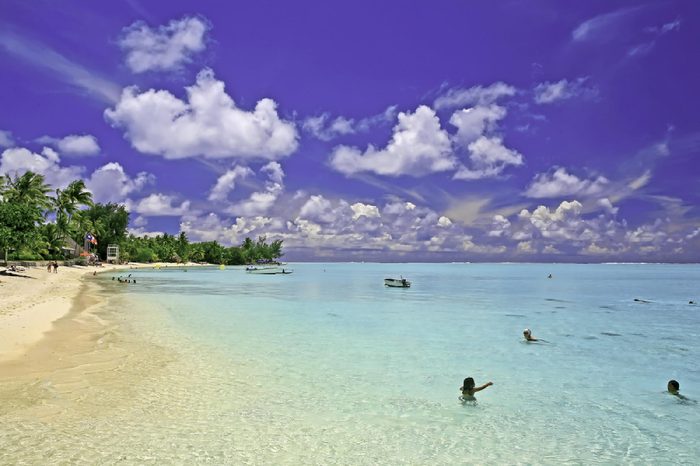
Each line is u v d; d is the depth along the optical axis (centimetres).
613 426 1092
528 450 953
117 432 977
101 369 1475
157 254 15400
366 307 3797
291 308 3638
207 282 7350
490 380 1487
